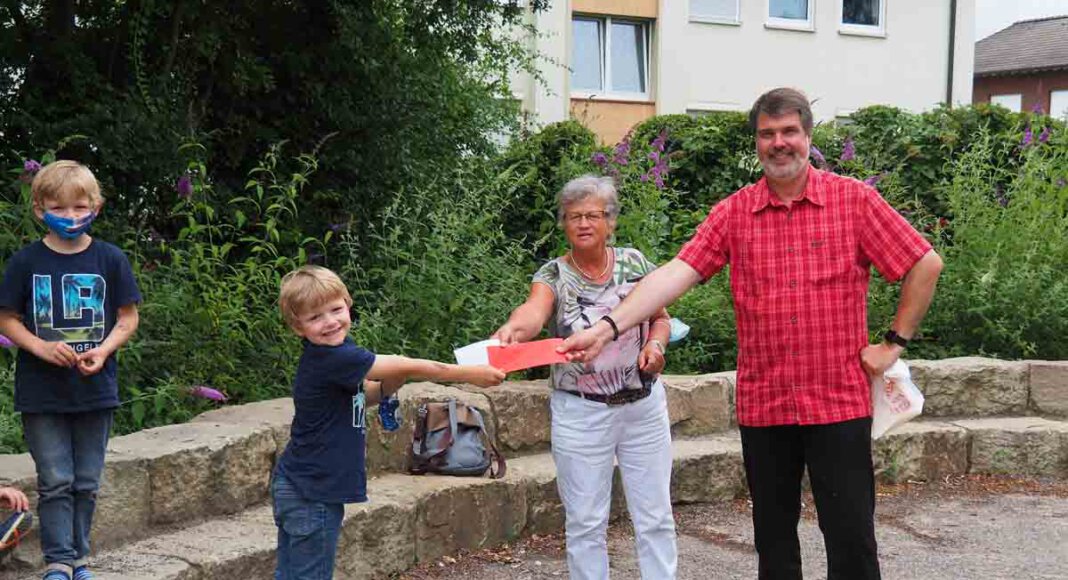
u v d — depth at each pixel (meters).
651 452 4.20
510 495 5.63
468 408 5.71
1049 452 7.18
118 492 4.44
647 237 7.79
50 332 3.99
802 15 23.53
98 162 7.37
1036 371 7.62
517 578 5.10
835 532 3.64
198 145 7.30
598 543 4.19
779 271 3.66
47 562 3.95
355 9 8.52
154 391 5.59
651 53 22.03
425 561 5.21
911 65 24.42
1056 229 8.40
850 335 3.64
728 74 22.58
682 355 7.57
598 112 21.52
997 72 39.31
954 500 6.64
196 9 7.66
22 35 7.41
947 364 7.59
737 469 6.54
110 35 7.87
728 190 9.50
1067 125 9.85
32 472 4.21
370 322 6.57
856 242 3.63
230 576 4.31
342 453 3.61
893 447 6.93
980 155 8.98
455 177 8.63
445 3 8.49
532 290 4.18
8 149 7.32
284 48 8.48
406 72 9.01
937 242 8.80
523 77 20.08
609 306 4.12
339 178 8.73
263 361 6.28
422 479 5.51
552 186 8.95
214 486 4.84
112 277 4.15
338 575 4.72
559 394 4.18
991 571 5.27
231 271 7.45
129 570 4.11
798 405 3.65
